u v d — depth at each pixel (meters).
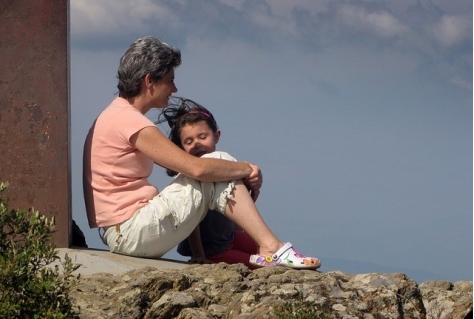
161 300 7.54
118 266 8.75
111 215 9.17
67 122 9.36
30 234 7.00
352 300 7.59
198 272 8.16
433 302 8.75
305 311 7.22
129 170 9.17
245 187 9.03
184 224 9.04
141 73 9.22
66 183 9.34
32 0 9.32
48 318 6.62
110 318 7.45
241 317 7.21
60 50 9.34
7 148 9.29
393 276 7.95
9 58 9.29
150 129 8.98
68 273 7.03
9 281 6.71
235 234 9.87
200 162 8.80
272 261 8.84
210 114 9.73
